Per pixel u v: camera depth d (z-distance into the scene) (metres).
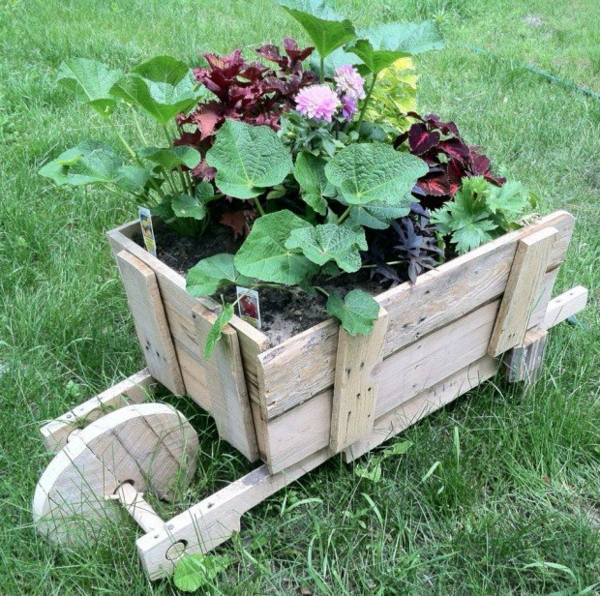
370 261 1.47
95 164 1.46
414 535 1.49
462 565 1.43
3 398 1.70
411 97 1.73
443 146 1.58
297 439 1.39
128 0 4.02
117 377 1.81
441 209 1.51
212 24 3.79
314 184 1.35
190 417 1.64
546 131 2.90
